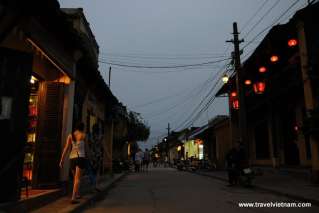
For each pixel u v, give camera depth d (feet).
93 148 36.65
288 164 56.34
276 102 57.57
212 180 58.29
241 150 46.47
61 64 29.96
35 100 31.55
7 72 21.17
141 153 96.63
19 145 21.03
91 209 26.35
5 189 20.18
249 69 65.57
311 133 40.81
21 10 21.09
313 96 42.06
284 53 53.67
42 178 29.68
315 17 42.88
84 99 43.09
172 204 28.81
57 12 25.20
